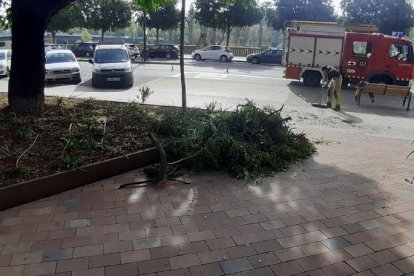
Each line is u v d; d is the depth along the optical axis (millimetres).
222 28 40625
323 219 4668
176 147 6242
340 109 13742
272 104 14039
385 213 4895
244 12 38719
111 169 5645
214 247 3977
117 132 6934
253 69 28141
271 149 6738
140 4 11031
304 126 10453
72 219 4434
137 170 5957
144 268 3594
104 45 18625
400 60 18797
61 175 5066
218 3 38781
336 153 7566
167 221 4477
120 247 3912
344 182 5926
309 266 3721
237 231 4309
